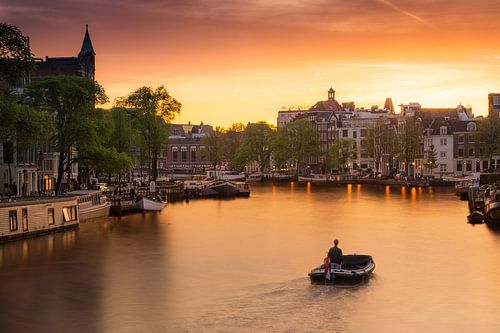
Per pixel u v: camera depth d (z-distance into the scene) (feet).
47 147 426.92
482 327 156.76
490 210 318.24
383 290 185.06
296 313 163.73
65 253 239.30
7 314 165.37
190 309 168.35
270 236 286.66
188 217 362.53
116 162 348.59
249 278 201.16
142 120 476.54
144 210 390.01
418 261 227.61
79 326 156.76
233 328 153.28
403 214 373.61
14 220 258.78
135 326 156.04
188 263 224.53
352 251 247.91
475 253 242.78
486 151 616.80
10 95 277.85
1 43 264.31
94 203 347.15
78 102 339.16
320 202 462.19
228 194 526.16
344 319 159.84
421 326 156.87
